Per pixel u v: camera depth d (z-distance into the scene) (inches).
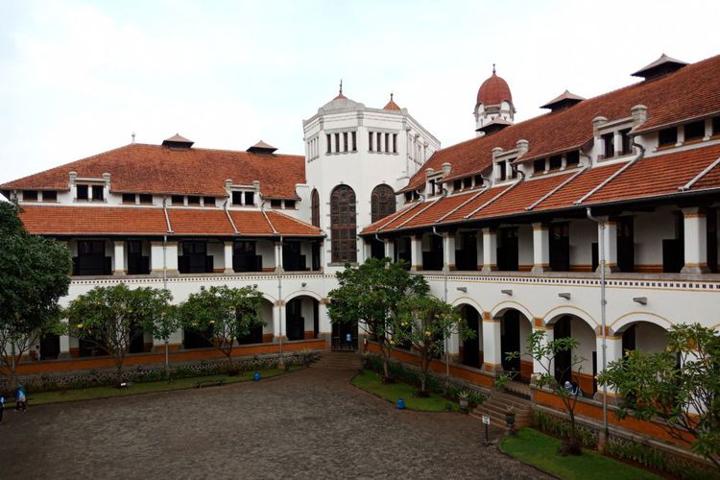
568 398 824.9
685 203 759.7
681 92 991.6
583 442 861.2
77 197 1503.4
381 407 1123.3
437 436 931.3
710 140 845.8
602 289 863.7
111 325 1280.8
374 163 1715.1
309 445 899.4
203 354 1493.6
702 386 542.3
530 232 1190.3
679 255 891.4
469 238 1352.1
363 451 866.8
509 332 1228.5
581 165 1055.0
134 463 831.7
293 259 1743.4
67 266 1182.9
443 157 1736.0
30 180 1473.9
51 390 1288.1
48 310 1178.6
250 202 1729.8
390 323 1256.8
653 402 621.0
